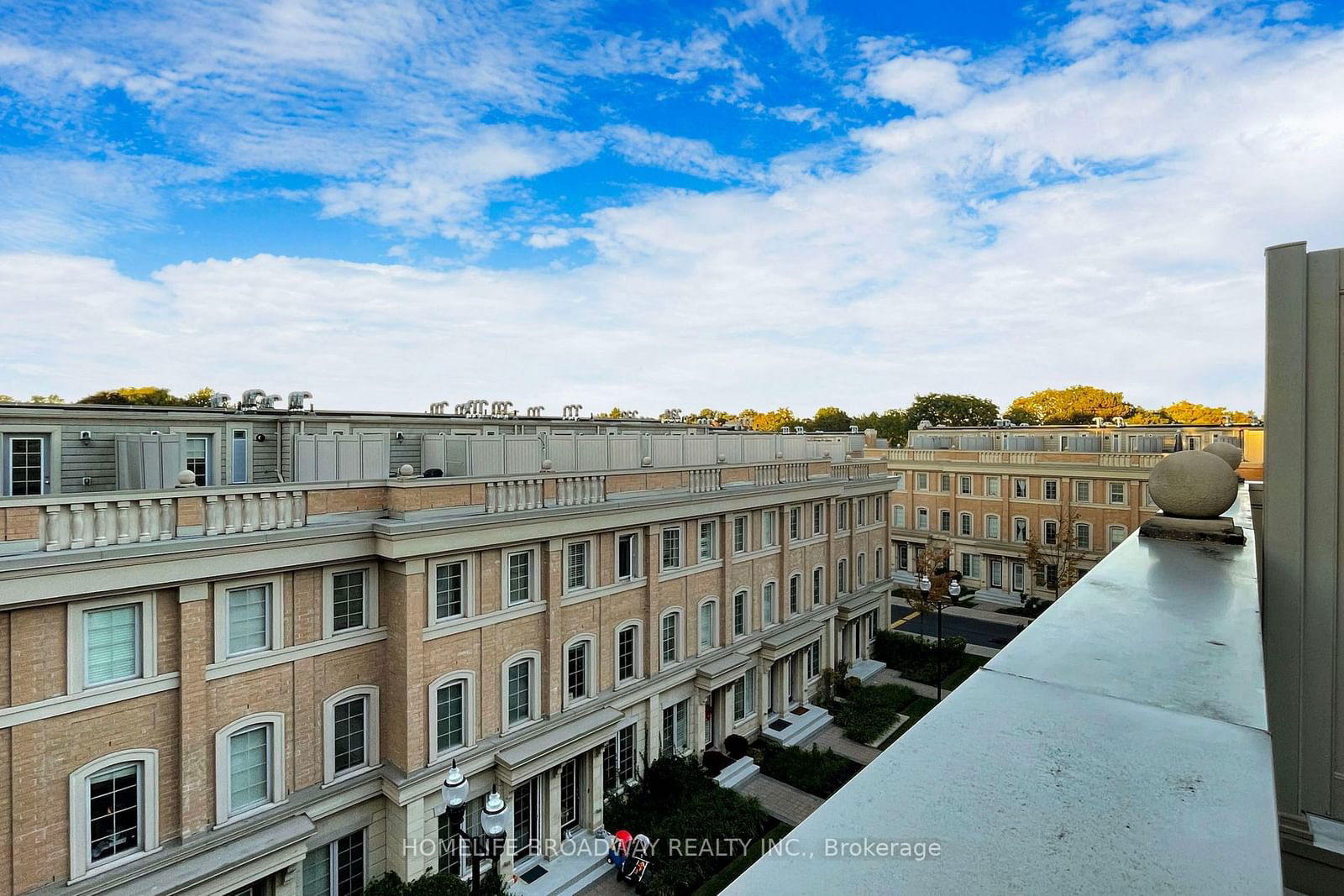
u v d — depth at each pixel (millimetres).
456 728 19656
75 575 13641
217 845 15398
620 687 24375
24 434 17344
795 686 33562
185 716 15164
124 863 14453
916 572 55188
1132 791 2021
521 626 21156
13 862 13320
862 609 38219
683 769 24297
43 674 13688
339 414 25562
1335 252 4898
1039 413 112062
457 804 12398
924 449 62031
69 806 13875
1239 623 3689
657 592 25828
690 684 27281
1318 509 4898
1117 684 2875
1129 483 48906
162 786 15086
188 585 15227
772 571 32594
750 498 29953
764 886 1697
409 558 18156
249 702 16266
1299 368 5016
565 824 22656
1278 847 1704
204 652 15539
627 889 20328
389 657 18656
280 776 16703
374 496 18875
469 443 22953
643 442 28406
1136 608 4047
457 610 19797
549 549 21641
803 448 37656
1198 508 6480
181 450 19016
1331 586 4836
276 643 16672
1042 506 53344
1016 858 1733
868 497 41625
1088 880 1612
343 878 17984
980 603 54344
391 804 18406
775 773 27078
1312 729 4840
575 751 21391
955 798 2043
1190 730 2408
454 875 18375
